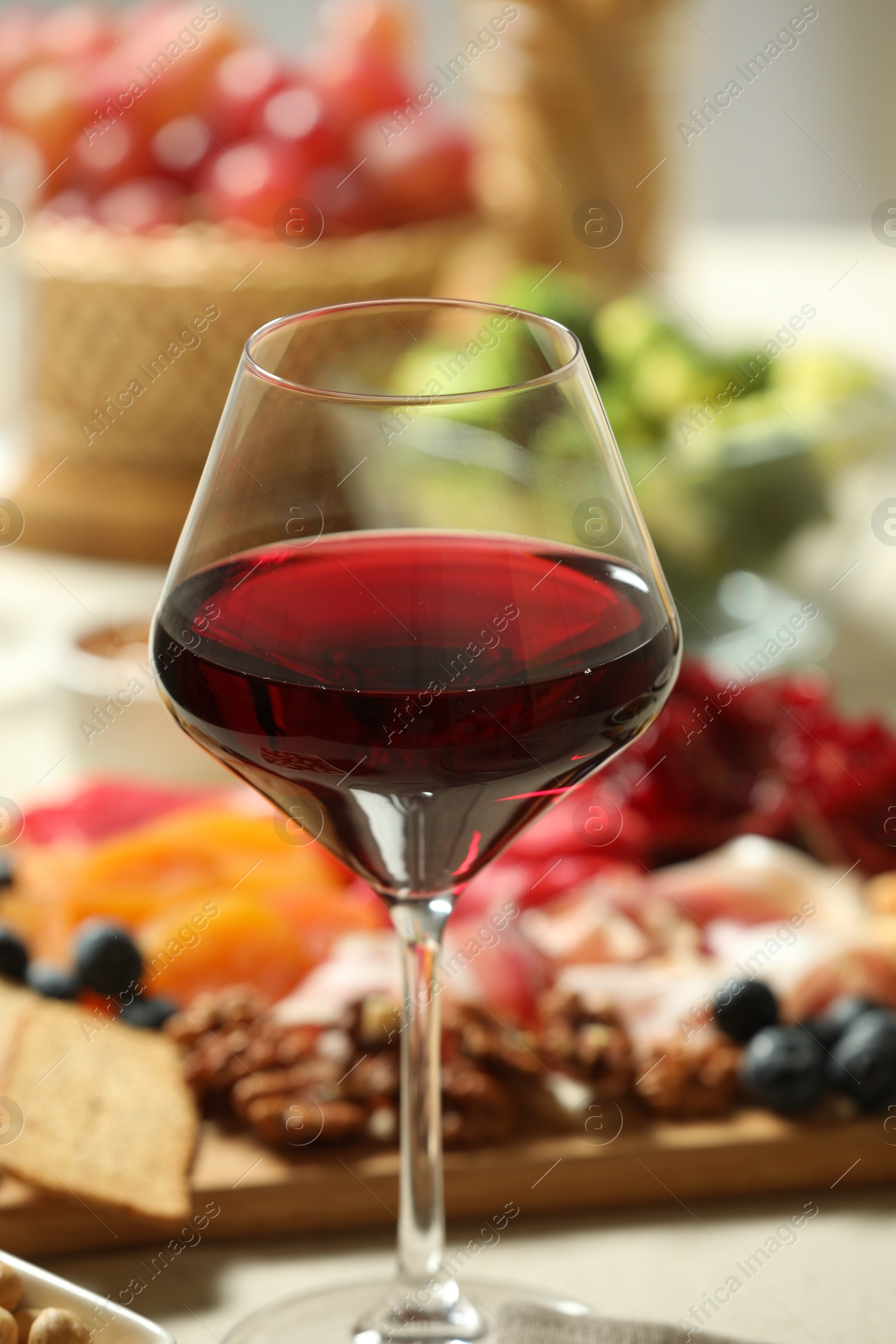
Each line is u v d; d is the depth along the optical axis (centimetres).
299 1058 86
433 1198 79
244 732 74
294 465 74
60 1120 84
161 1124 84
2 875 95
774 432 108
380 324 77
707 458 107
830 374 111
